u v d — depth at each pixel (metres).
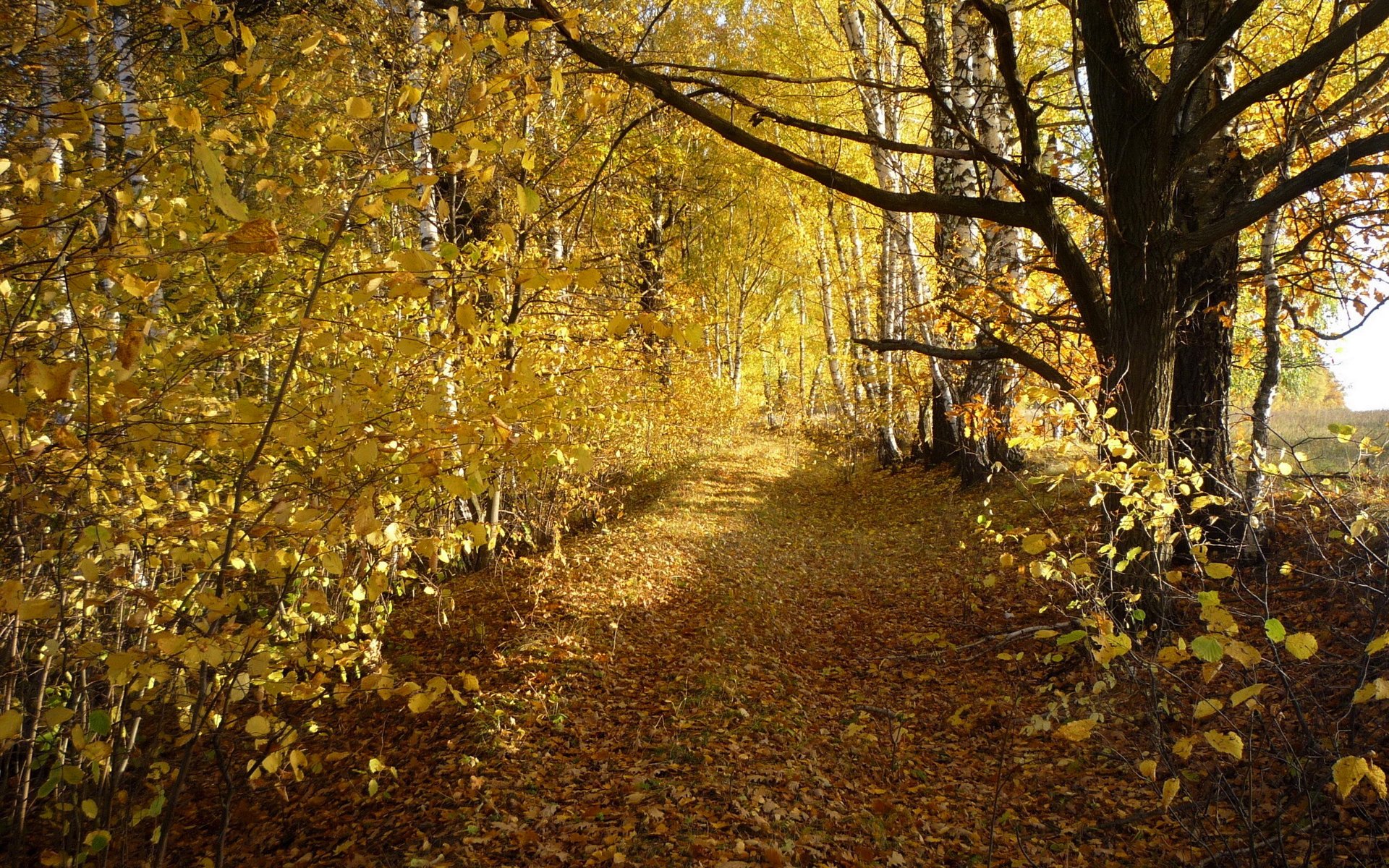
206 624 2.70
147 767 3.03
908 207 5.08
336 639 4.27
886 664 6.41
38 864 3.38
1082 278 5.11
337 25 6.52
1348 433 3.17
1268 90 4.09
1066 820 3.79
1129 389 4.82
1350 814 3.12
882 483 15.96
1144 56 4.79
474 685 2.85
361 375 2.75
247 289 5.52
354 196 2.53
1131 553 3.56
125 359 2.20
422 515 4.70
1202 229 4.57
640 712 5.41
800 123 4.82
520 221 7.19
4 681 3.14
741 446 25.17
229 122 2.86
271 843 4.46
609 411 6.64
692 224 25.61
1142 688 3.21
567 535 11.41
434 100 5.02
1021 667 5.70
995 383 12.11
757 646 6.94
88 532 2.70
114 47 4.90
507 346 6.49
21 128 3.77
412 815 4.25
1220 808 3.49
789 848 3.50
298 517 2.58
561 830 3.81
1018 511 9.77
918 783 4.39
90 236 2.71
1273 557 5.70
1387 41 7.05
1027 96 4.99
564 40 4.16
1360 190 6.25
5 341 2.35
